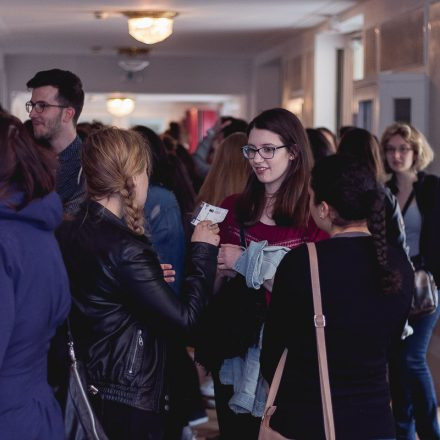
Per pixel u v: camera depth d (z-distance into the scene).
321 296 2.67
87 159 2.94
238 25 11.42
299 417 2.69
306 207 3.56
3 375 2.27
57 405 2.46
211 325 3.47
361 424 2.65
